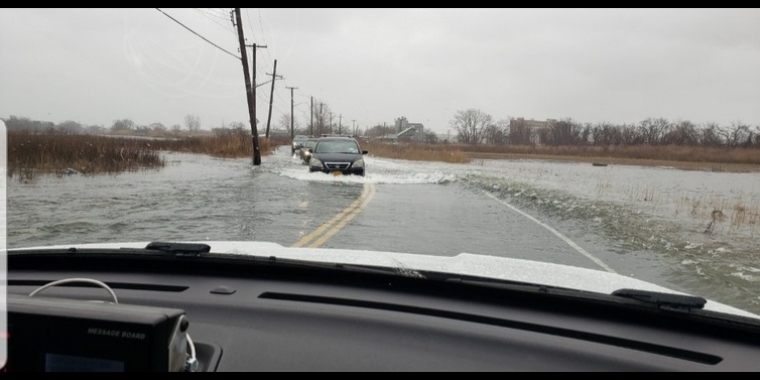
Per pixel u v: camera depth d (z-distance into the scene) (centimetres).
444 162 4691
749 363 169
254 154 2980
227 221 951
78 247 284
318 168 2034
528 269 312
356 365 159
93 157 2155
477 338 180
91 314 121
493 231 908
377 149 5678
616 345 178
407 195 1486
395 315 197
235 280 237
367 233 845
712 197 1825
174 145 4653
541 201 1382
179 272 247
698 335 188
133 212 1052
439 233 866
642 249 793
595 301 198
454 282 217
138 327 119
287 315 194
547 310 206
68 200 1221
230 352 164
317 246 726
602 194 1752
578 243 824
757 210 1391
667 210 1372
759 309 496
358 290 226
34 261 251
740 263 710
